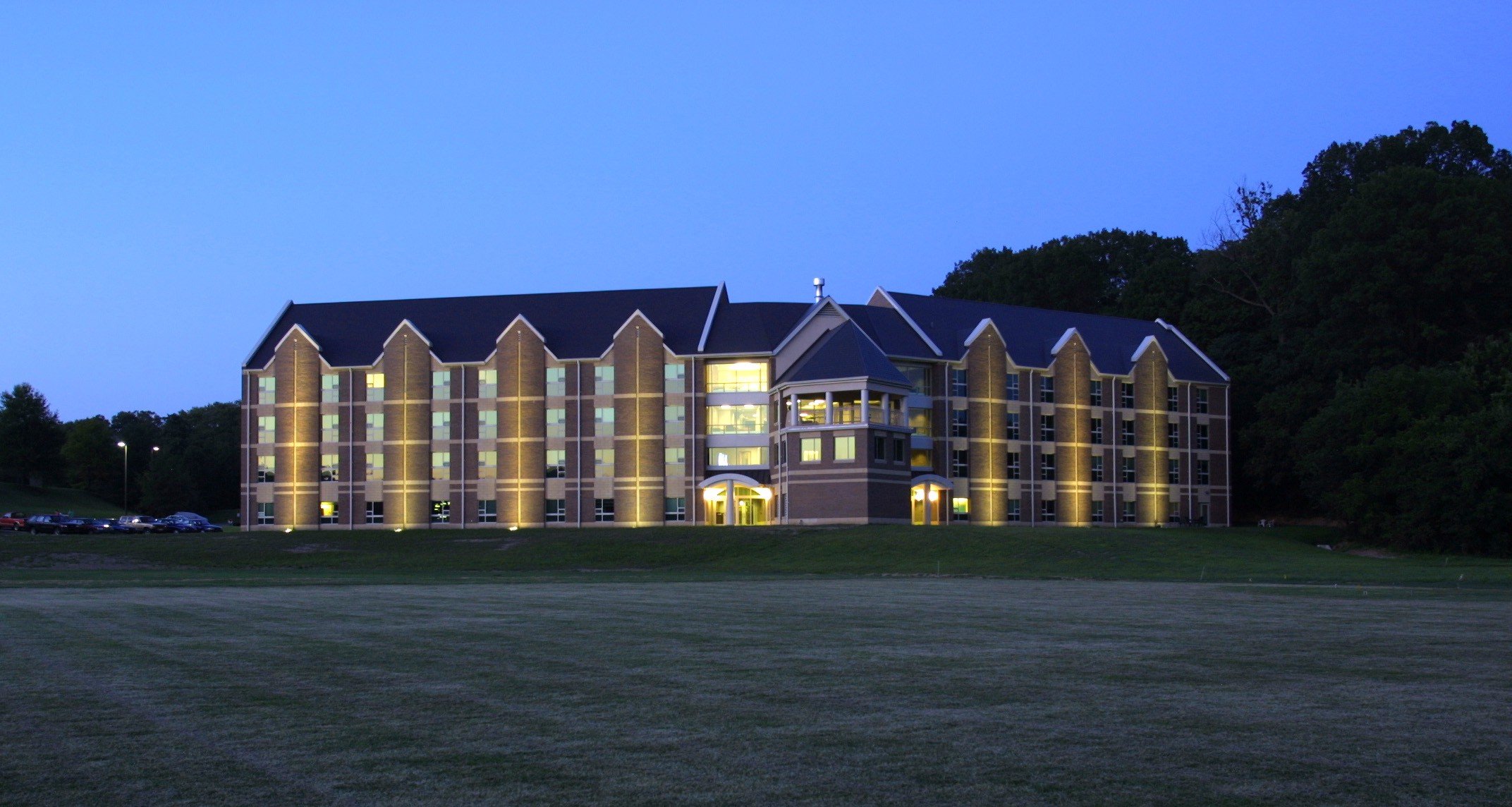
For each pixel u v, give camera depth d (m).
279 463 116.25
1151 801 12.30
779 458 101.38
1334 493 97.50
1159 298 142.50
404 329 114.94
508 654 23.27
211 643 25.36
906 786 12.93
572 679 20.03
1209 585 49.91
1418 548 91.12
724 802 12.34
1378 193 115.19
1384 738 15.20
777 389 101.69
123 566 80.75
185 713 16.98
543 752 14.55
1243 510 129.75
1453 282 111.44
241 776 13.43
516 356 113.00
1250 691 18.69
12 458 178.00
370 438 115.38
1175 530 94.56
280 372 116.81
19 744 15.01
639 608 34.53
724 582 52.88
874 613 32.72
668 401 110.19
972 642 25.22
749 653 23.42
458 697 18.25
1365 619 30.89
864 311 107.94
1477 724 16.03
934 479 104.12
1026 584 50.22
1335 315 117.00
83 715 16.84
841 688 19.03
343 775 13.44
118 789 12.89
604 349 112.19
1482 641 25.30
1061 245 157.62
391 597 40.06
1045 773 13.45
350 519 114.81
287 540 89.19
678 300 115.69
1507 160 136.00
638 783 13.09
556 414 112.31
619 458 110.31
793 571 68.69
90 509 179.00
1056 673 20.56
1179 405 120.12
